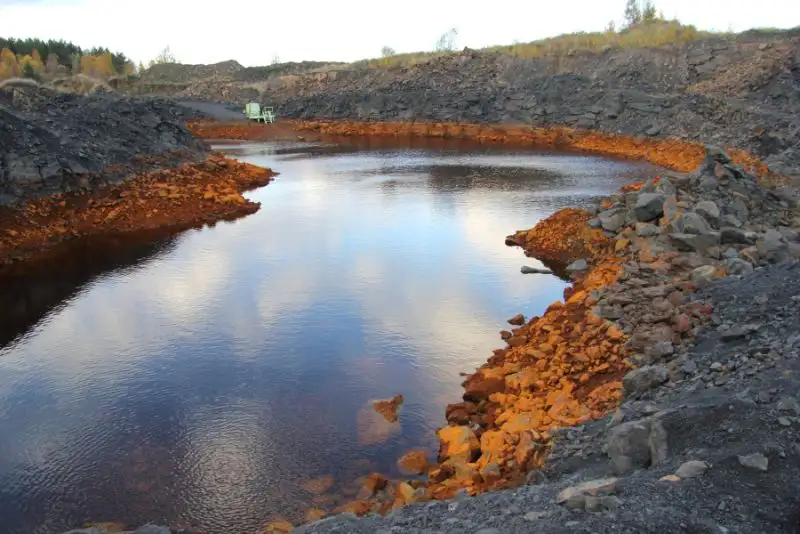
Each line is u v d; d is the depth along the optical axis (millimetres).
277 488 10148
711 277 14344
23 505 9852
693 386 9398
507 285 19828
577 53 67938
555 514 6172
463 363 14547
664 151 47688
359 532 7023
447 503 7480
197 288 20047
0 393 13469
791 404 7332
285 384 13656
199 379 13969
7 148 26562
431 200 33875
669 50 60750
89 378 14094
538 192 35438
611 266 18406
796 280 12430
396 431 11758
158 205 30172
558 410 10742
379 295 19125
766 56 49844
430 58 80562
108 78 99500
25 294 19719
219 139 68750
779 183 29578
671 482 6445
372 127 70875
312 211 31672
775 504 5945
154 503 9844
